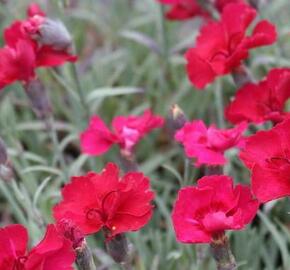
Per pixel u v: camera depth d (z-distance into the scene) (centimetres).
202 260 45
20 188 52
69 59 48
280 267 49
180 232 37
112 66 68
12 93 64
